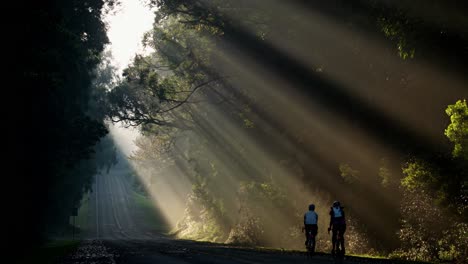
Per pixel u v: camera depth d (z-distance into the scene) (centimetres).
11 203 3816
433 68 2700
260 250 3397
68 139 5172
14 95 3378
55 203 7519
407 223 2847
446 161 2577
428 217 2650
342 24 3675
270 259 2328
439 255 2558
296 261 2167
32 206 4850
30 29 3027
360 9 3244
